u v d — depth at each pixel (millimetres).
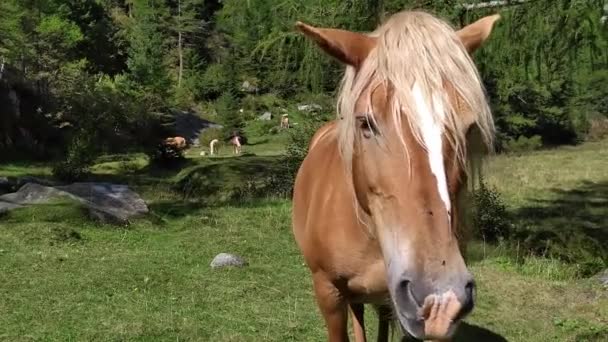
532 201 12930
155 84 33688
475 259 7367
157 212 10594
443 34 2199
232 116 33219
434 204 2039
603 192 14273
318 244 2945
